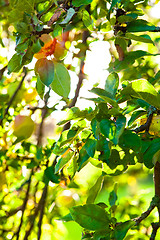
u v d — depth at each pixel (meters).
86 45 1.31
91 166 1.27
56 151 0.80
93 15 1.00
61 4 0.80
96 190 0.86
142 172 1.47
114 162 0.76
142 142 0.77
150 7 1.24
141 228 1.09
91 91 0.73
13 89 1.73
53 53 0.79
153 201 0.84
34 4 0.77
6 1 1.60
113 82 0.77
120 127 0.67
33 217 1.42
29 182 1.45
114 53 1.31
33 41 0.76
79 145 0.81
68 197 1.23
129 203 1.30
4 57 1.73
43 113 1.51
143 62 1.36
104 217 0.78
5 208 1.56
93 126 0.72
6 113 1.54
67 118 0.75
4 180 1.48
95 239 0.77
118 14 0.87
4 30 1.65
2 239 1.52
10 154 1.44
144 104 0.77
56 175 1.14
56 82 0.79
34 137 1.60
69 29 0.95
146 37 0.84
